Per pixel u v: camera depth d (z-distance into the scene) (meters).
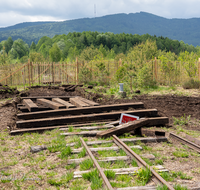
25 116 8.19
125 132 6.60
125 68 18.97
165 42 162.00
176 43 162.62
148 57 36.88
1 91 14.33
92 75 22.22
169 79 19.78
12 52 176.50
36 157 5.02
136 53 38.12
